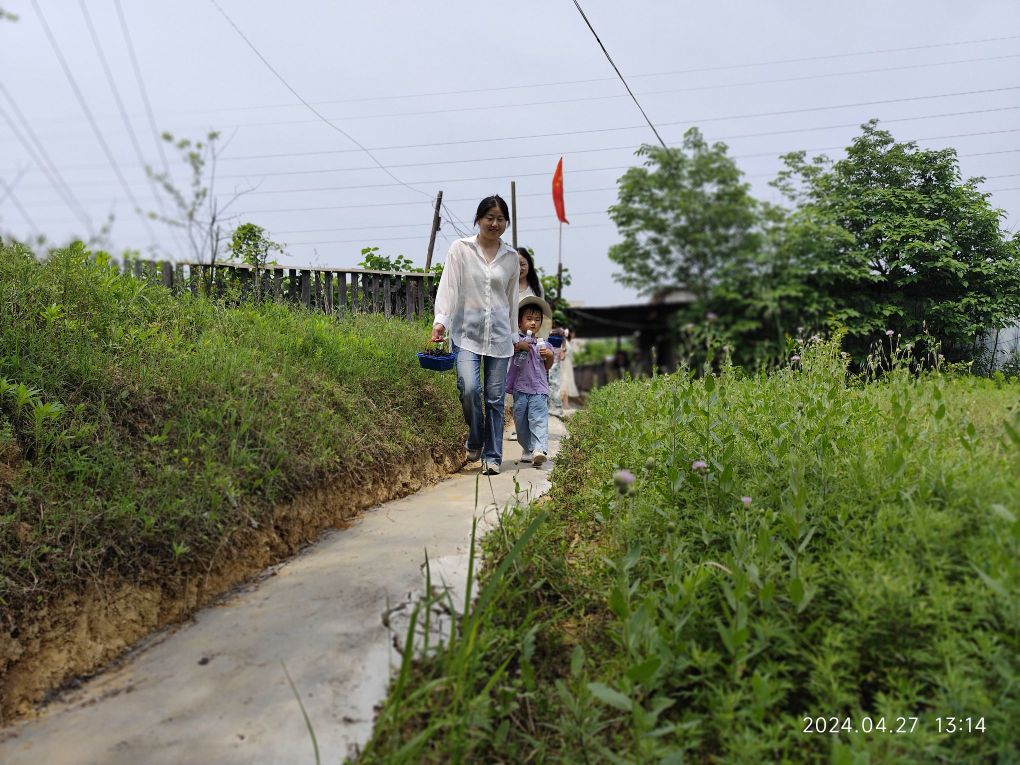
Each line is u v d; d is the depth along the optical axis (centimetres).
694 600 249
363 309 969
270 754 217
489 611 265
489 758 223
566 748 224
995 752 196
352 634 278
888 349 477
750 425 411
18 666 264
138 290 527
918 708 220
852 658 225
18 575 285
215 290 754
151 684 259
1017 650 212
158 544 320
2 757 227
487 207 509
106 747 225
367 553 364
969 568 242
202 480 355
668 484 341
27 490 315
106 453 347
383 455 490
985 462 313
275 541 369
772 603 245
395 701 217
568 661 266
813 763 207
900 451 309
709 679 231
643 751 202
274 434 415
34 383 366
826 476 318
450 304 513
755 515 303
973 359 455
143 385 404
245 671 261
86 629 285
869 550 263
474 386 518
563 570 306
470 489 496
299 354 565
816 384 454
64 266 491
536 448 566
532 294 601
